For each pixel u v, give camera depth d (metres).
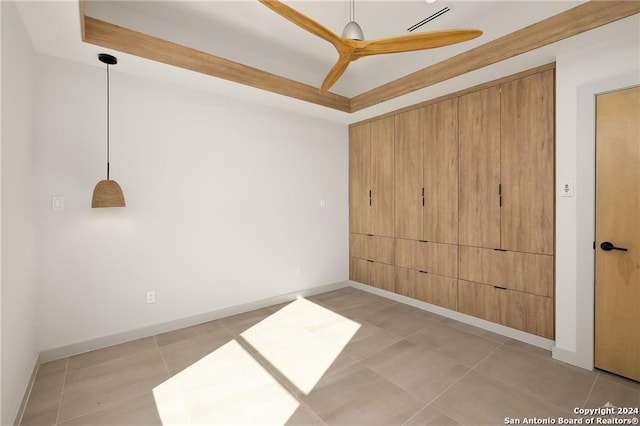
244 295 3.62
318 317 3.43
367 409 1.90
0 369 1.56
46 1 1.78
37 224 2.41
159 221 3.01
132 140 2.85
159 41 2.54
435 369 2.35
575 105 2.40
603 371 2.31
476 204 3.17
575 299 2.42
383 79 3.76
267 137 3.79
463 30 1.76
